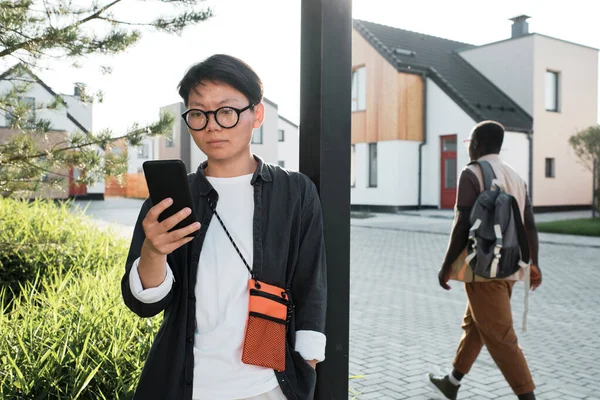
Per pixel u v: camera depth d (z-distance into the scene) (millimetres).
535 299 7215
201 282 1464
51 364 2475
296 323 1527
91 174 5168
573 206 24906
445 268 3158
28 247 5547
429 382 3832
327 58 1803
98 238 6805
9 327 3098
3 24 4637
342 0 1831
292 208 1534
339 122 1835
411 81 23438
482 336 3121
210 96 1458
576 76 24984
